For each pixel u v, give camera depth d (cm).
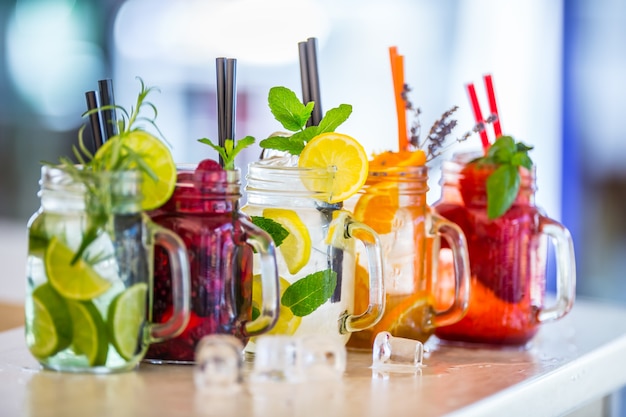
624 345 174
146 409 104
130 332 120
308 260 137
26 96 531
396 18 461
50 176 117
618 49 423
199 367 114
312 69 153
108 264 118
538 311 165
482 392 121
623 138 426
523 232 163
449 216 166
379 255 142
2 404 104
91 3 521
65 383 116
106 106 126
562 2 429
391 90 467
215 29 495
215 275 129
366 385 123
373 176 151
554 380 139
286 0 481
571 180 434
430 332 159
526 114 437
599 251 433
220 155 139
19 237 462
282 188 137
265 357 123
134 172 119
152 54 512
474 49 444
